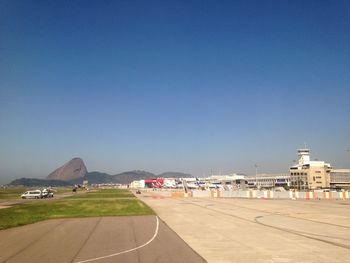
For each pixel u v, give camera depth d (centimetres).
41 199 8325
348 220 3019
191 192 9706
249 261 1453
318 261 1443
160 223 2939
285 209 4344
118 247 1806
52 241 2020
